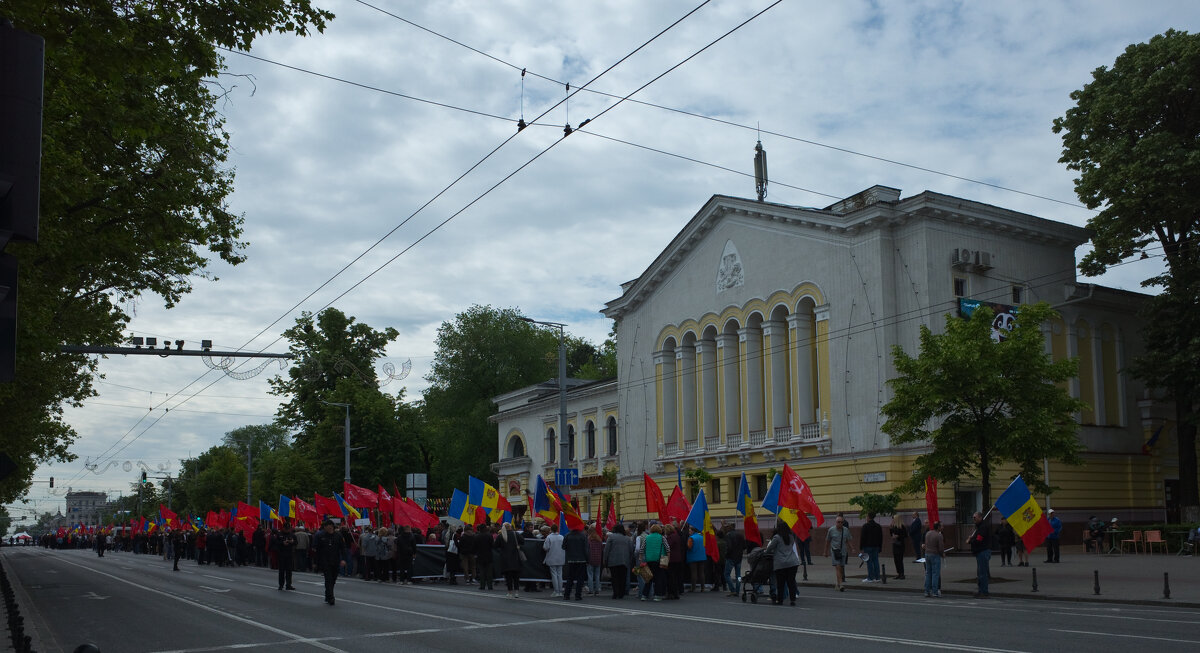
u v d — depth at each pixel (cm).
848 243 3919
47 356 2594
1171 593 2062
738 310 4497
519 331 7431
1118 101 3750
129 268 2345
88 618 2016
